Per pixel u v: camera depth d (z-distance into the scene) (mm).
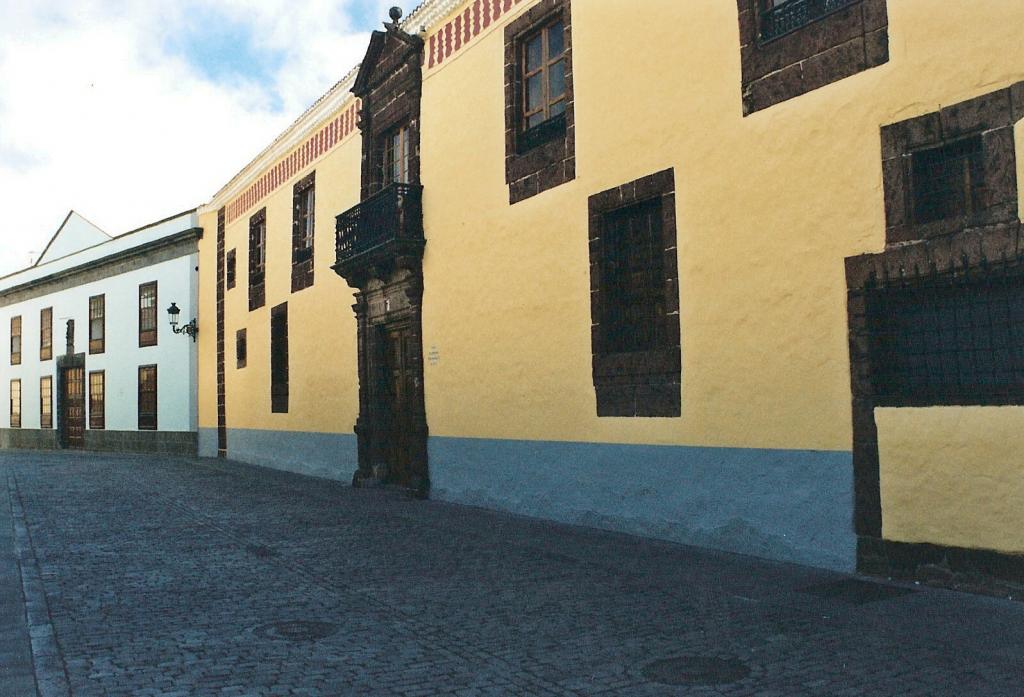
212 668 4914
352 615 6141
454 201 12484
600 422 9617
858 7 6906
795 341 7383
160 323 27297
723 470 8086
